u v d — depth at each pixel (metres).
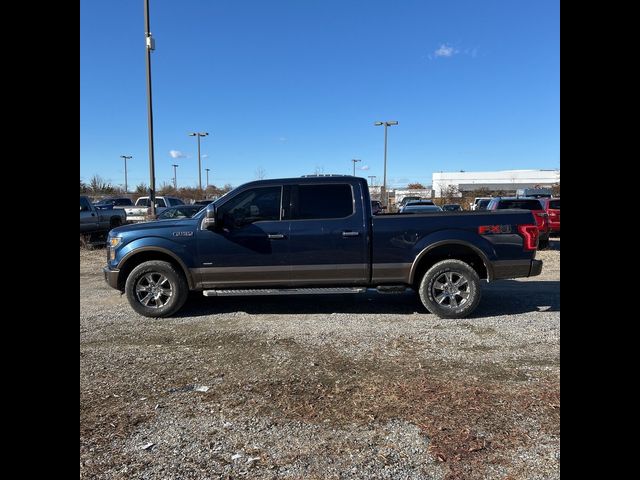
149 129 18.17
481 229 6.14
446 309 6.07
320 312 6.52
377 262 6.17
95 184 57.16
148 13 17.50
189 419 3.30
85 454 2.82
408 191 61.69
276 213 6.23
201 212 6.39
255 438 3.03
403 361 4.43
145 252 6.25
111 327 5.75
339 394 3.68
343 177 6.34
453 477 2.57
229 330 5.58
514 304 6.93
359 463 2.72
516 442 2.91
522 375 4.02
